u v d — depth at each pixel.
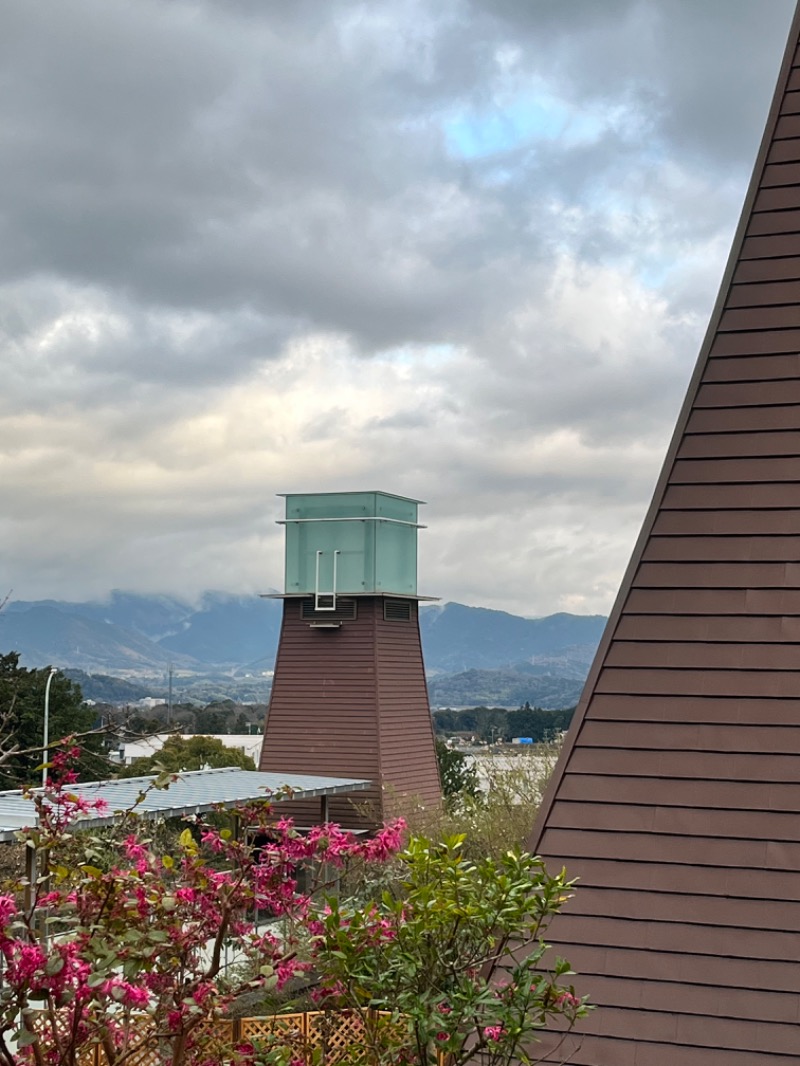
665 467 6.85
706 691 6.56
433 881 6.20
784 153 6.91
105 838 6.66
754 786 6.38
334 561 28.20
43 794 6.61
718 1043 6.02
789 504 6.61
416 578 29.55
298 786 23.61
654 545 6.79
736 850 6.31
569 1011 6.07
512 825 20.89
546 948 6.07
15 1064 5.35
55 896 5.98
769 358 6.76
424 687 29.22
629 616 6.77
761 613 6.55
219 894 6.15
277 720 27.97
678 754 6.53
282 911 6.52
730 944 6.17
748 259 6.88
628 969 6.29
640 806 6.52
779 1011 5.98
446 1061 6.87
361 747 27.02
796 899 6.14
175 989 5.92
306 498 28.69
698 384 6.86
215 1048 6.41
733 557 6.64
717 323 6.88
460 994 5.79
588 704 6.73
